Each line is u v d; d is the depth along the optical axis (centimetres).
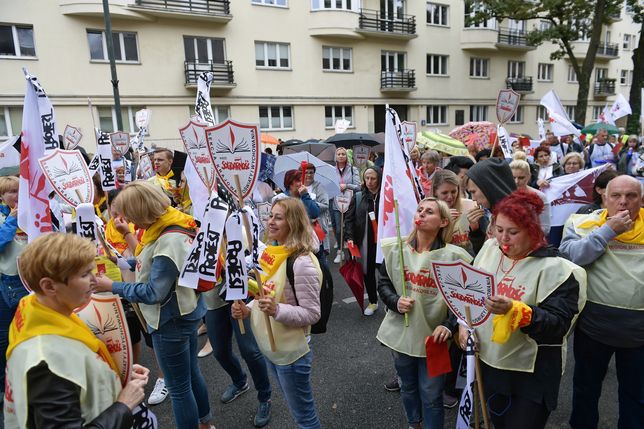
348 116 2198
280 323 245
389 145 301
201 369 394
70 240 143
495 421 224
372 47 2183
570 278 196
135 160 957
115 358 162
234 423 314
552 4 1983
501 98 591
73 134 705
